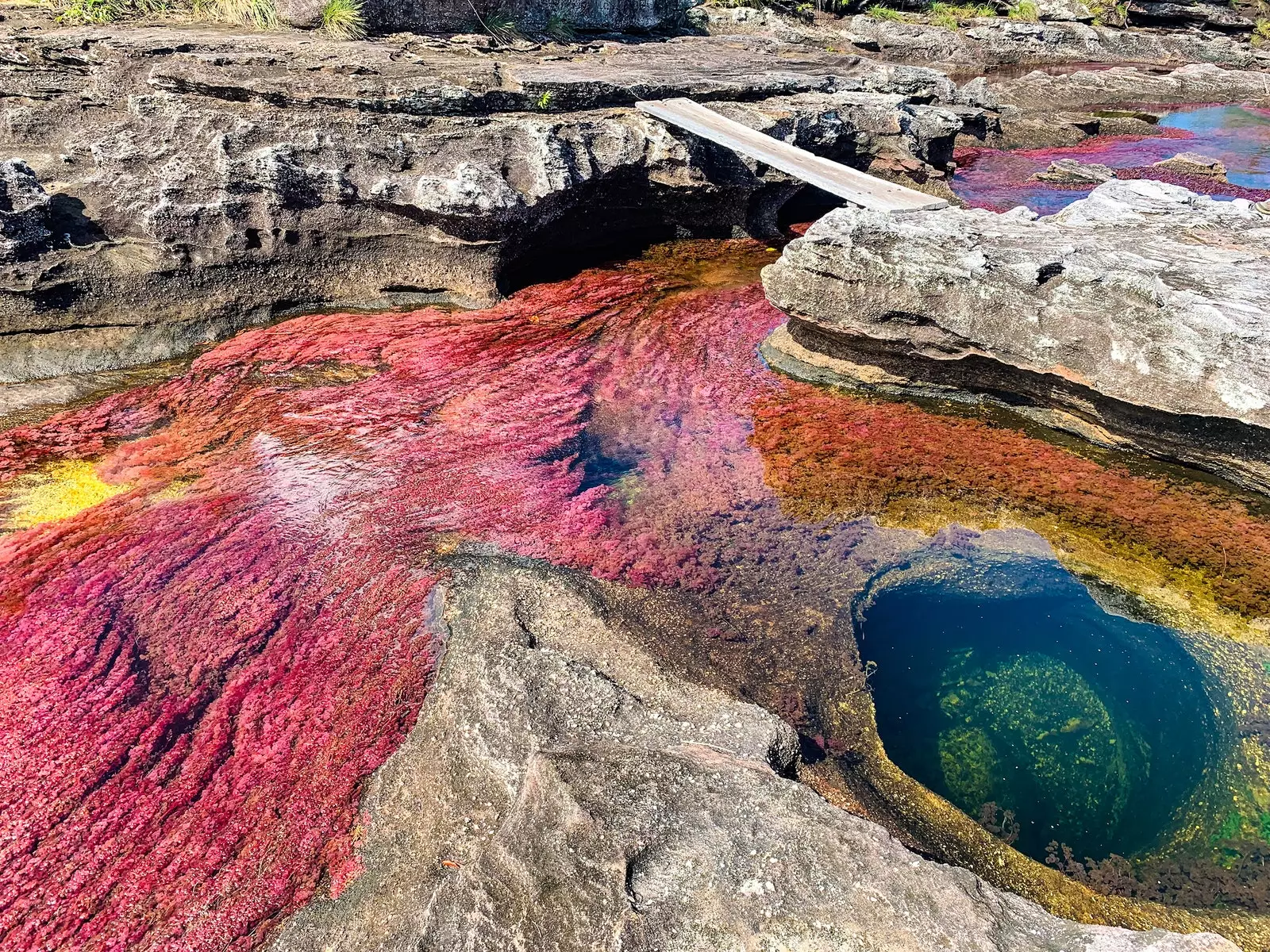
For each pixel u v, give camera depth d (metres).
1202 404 8.05
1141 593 7.66
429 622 7.27
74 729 6.37
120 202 10.91
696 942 4.39
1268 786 6.17
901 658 7.13
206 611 7.39
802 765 6.02
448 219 11.56
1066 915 5.32
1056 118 22.38
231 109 11.41
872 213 10.35
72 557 7.83
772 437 9.69
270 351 10.90
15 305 10.17
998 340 9.25
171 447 9.29
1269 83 26.12
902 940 4.31
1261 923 5.33
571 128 12.74
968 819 5.91
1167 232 9.92
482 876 4.73
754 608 7.48
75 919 5.28
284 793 5.98
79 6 13.67
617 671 6.60
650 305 12.45
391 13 14.55
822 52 19.78
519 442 9.53
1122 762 6.43
